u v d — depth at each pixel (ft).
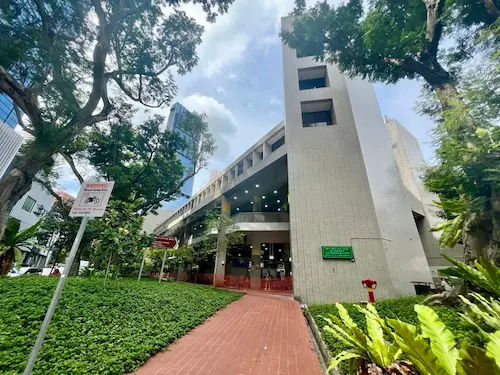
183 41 43.04
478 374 4.44
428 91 29.19
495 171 14.84
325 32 32.27
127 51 42.04
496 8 20.33
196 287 50.31
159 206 73.36
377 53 30.50
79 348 12.42
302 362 13.91
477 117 16.99
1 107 69.56
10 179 27.07
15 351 11.25
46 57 31.68
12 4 28.76
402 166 69.00
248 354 14.78
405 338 5.57
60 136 31.32
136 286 33.47
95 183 10.31
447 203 25.77
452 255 58.18
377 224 45.32
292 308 33.30
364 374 7.51
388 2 28.45
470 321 8.67
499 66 16.33
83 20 35.22
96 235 49.70
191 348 15.20
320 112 61.57
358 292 41.29
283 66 64.69
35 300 18.24
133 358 12.26
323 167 51.65
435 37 26.37
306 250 45.42
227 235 61.67
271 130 67.72
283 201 79.71
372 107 60.03
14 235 38.50
